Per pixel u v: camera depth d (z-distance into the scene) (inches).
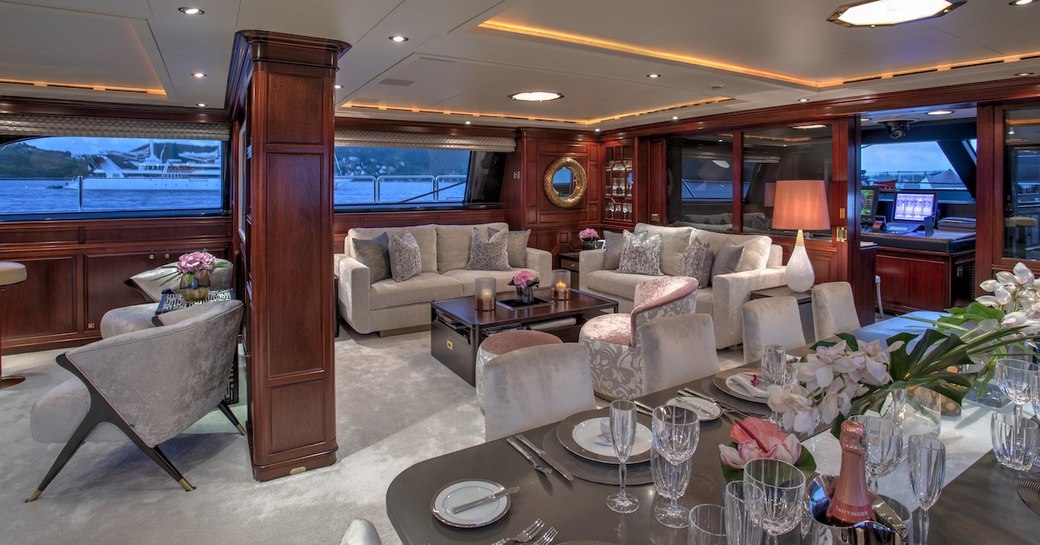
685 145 259.9
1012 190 170.1
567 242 296.2
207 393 115.8
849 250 202.2
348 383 164.2
